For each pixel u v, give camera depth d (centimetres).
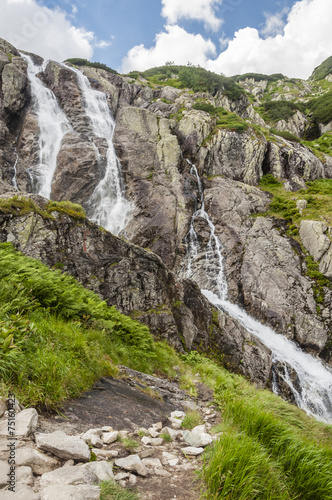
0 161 2536
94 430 314
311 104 7650
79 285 872
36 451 238
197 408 545
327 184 3403
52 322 508
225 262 2373
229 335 1480
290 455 331
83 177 2677
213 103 4472
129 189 2853
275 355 1641
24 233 965
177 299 1315
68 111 3116
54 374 360
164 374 783
